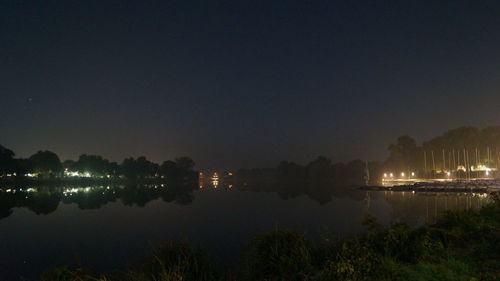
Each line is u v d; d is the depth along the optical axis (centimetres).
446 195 7275
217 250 2389
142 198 8425
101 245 2939
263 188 13700
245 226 3597
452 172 12838
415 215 4197
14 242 3181
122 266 2062
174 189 13288
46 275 1020
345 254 989
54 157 14512
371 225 1312
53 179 14950
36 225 4200
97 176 17138
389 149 14825
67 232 3659
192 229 3528
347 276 929
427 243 1191
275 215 4469
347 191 10212
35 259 2517
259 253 1216
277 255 1165
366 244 1080
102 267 2112
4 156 11988
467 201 5828
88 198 8450
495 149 12194
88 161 16925
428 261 1099
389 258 1082
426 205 5356
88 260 2377
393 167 14850
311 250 1216
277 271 1123
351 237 1283
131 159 19525
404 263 1105
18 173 12888
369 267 946
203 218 4409
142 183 19875
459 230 1402
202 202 7025
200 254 1233
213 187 15250
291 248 1183
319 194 9069
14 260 2488
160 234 3312
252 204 6316
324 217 4112
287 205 5934
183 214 4909
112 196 9156
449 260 1051
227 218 4322
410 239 1229
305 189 12150
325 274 979
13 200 7838
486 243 1208
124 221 4359
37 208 6162
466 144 12525
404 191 9206
